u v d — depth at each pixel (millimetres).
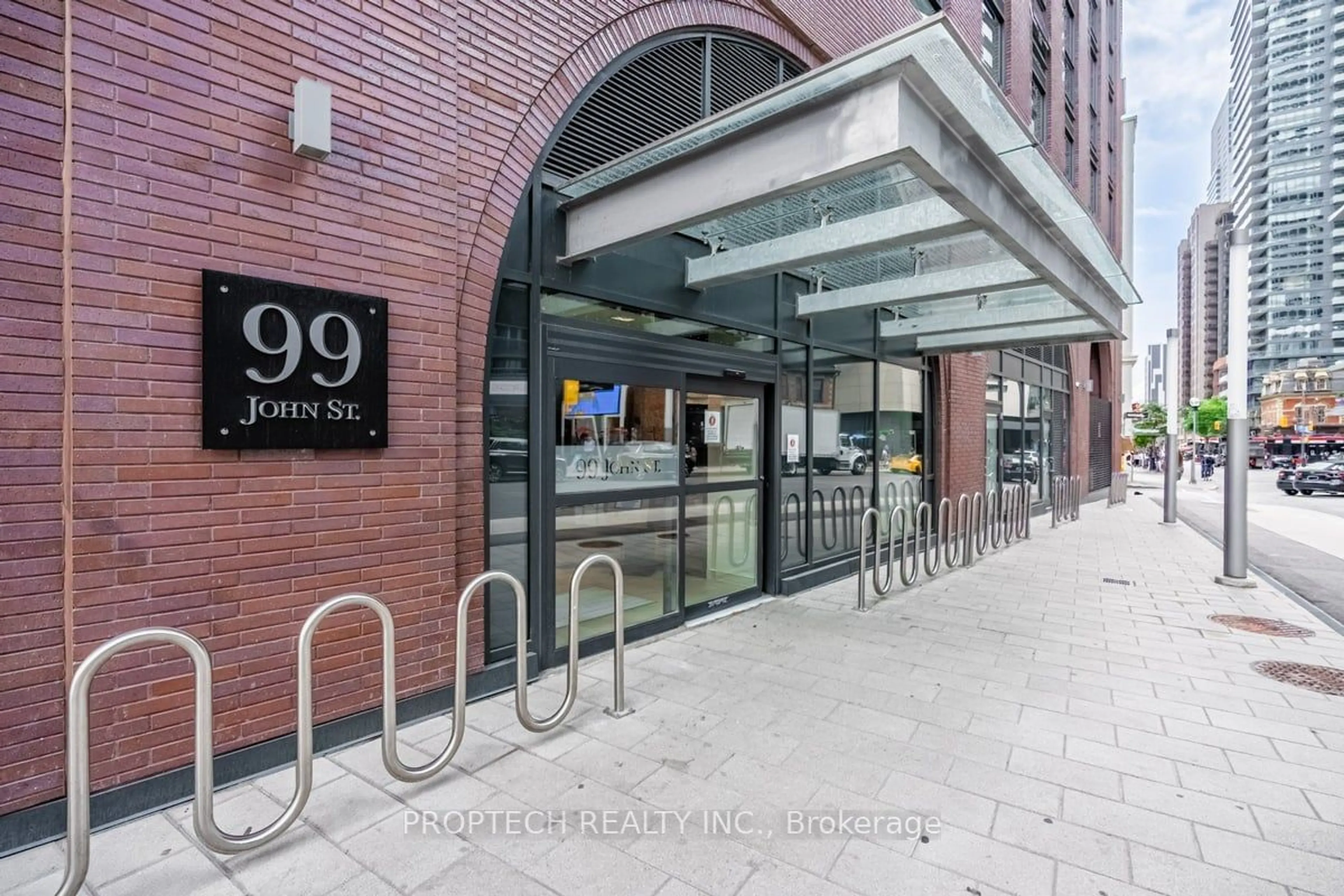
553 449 4270
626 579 4879
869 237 4031
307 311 2941
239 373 2744
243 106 2771
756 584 6176
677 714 3553
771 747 3182
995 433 11531
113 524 2477
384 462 3246
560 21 4121
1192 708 3660
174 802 2643
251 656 2830
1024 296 6488
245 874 2242
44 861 2293
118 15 2471
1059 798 2738
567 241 4355
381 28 3215
